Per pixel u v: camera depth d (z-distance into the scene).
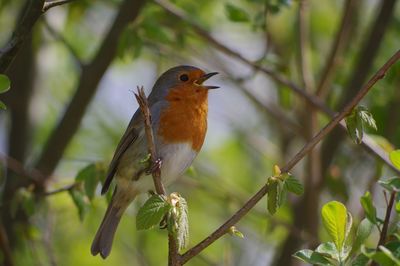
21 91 13.93
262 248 14.45
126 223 14.64
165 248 14.88
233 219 6.53
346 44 13.82
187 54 14.34
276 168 6.59
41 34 14.14
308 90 12.63
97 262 14.35
